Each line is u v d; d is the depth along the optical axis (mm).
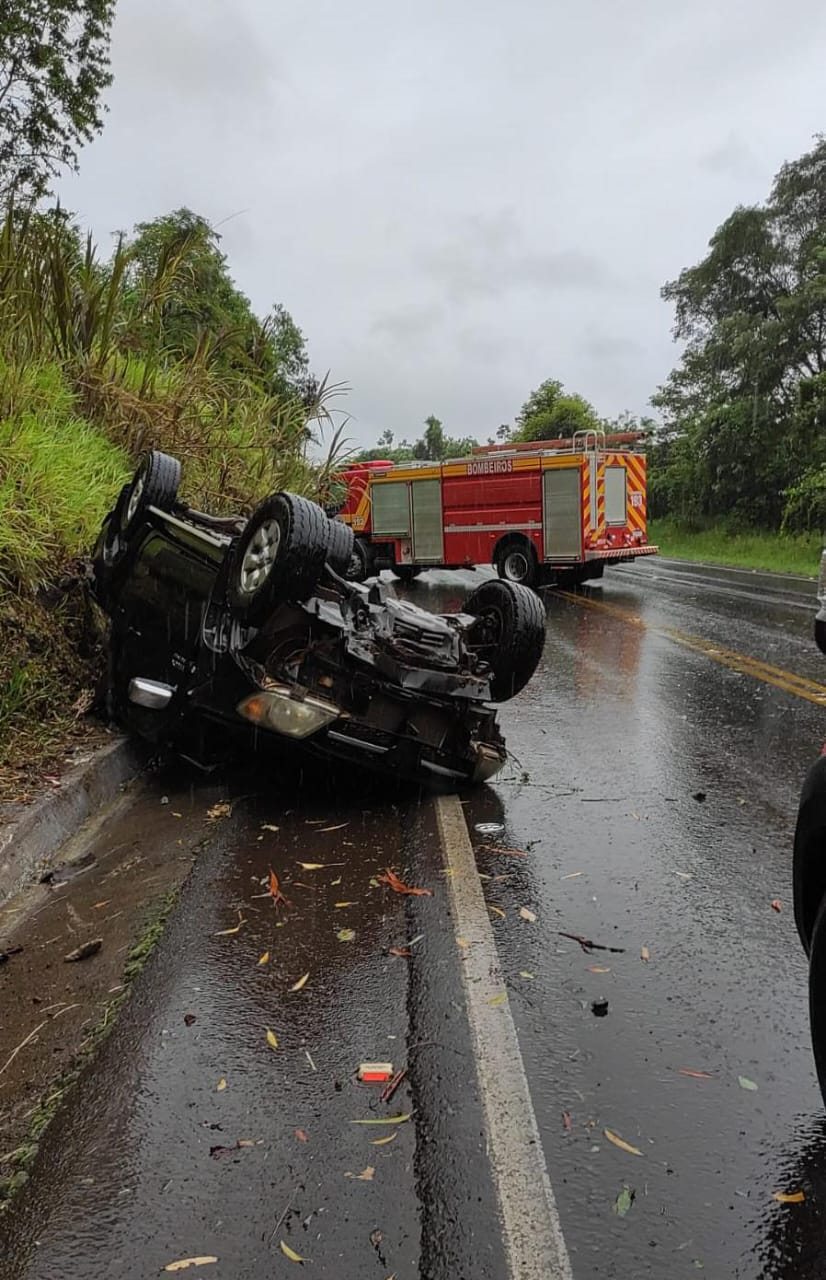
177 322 10852
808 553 25281
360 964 3479
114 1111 2678
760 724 7141
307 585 4766
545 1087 2771
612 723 7270
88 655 6480
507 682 6027
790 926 3807
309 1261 2143
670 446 37406
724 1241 2215
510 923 3814
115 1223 2268
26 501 6457
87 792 5172
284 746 5355
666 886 4188
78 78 22250
